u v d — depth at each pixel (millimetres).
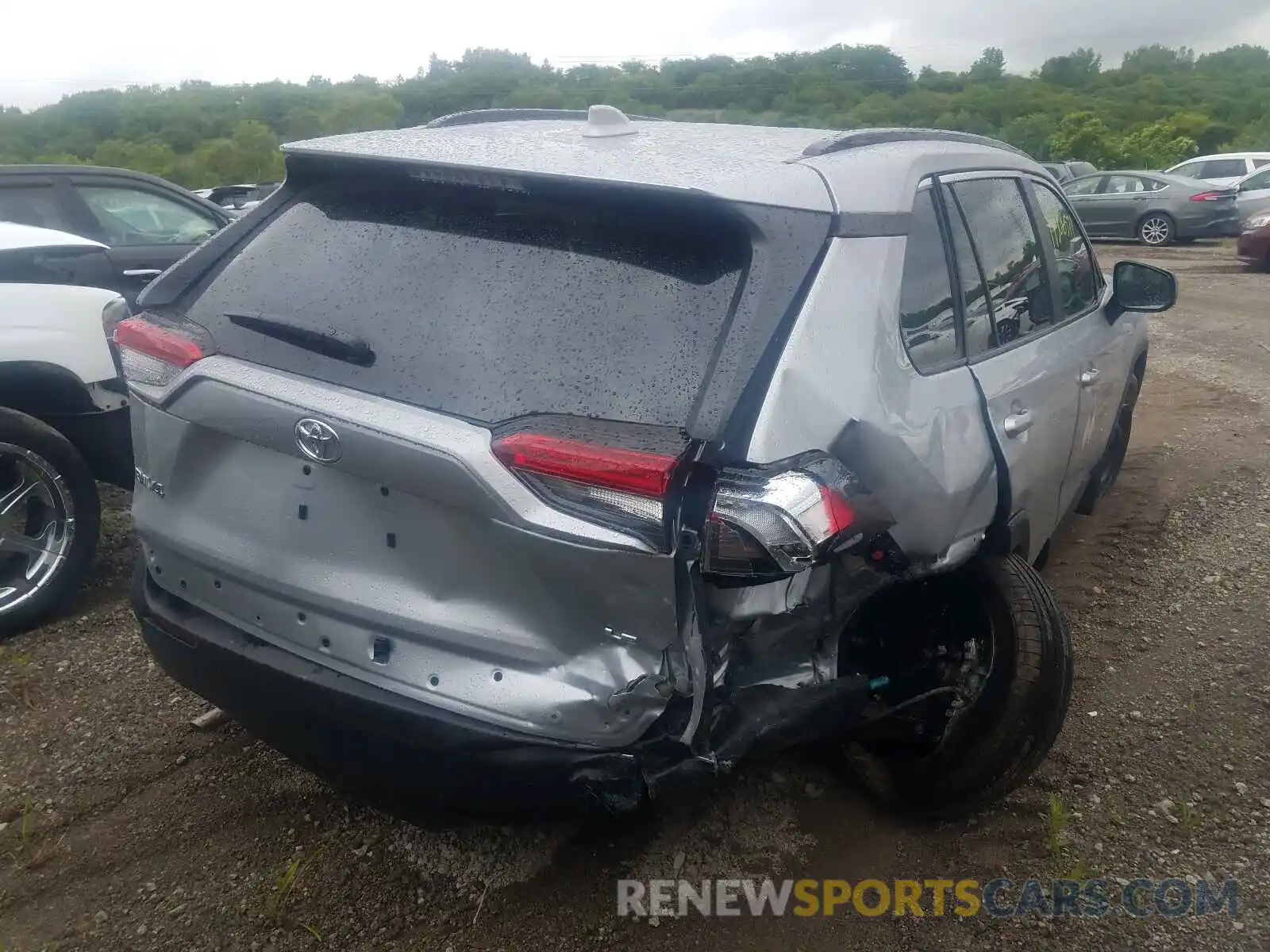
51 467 4047
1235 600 4539
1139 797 3252
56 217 6766
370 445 2275
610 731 2250
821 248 2424
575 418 2219
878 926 2760
